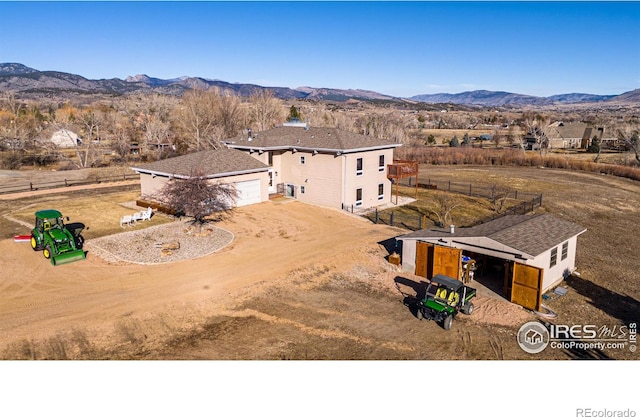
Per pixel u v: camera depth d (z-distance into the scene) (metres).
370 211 36.69
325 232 29.67
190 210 28.69
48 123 88.50
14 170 57.53
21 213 32.06
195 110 76.56
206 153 36.44
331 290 20.97
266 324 17.41
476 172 61.44
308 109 122.69
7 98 105.00
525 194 45.97
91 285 20.17
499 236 20.81
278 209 34.88
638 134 77.50
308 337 16.42
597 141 85.94
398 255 24.66
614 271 24.59
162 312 17.94
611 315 19.09
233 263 23.39
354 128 88.88
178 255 24.25
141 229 28.33
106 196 39.19
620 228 34.56
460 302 18.28
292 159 38.62
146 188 36.34
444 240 22.12
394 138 83.31
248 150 39.44
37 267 22.05
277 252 25.27
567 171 62.94
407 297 20.52
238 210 33.81
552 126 97.88
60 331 16.16
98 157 66.31
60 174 52.84
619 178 57.78
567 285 22.42
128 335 16.19
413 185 49.81
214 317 17.88
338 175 35.47
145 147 78.38
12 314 17.31
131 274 21.53
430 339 16.53
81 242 25.61
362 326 17.45
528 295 19.36
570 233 22.95
